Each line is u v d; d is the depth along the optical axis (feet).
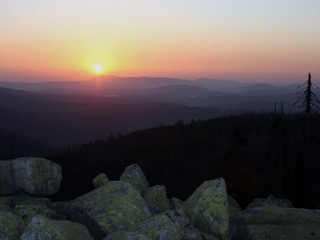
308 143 140.56
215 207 55.57
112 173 487.20
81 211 56.34
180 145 550.77
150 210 59.47
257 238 51.06
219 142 503.61
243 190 141.59
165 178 398.62
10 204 75.31
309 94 131.64
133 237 43.62
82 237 47.83
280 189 149.28
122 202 55.06
